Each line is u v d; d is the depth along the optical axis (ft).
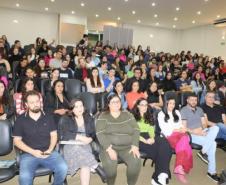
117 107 8.88
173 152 10.38
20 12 42.80
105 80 16.90
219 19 39.50
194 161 12.01
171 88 19.57
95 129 8.77
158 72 23.09
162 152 9.32
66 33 44.55
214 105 13.07
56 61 21.18
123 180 9.70
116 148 8.68
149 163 11.36
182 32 53.93
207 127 12.26
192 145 10.67
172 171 10.77
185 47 53.01
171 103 10.73
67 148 8.27
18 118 7.98
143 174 10.30
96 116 9.65
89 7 35.96
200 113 11.96
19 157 7.76
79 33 45.21
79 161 8.00
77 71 18.81
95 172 9.34
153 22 46.24
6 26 42.45
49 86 13.14
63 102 11.96
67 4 35.01
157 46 53.26
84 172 7.97
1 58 18.58
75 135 8.41
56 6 37.09
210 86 16.35
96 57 25.46
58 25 45.06
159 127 10.58
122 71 24.00
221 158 12.54
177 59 32.81
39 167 7.62
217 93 16.11
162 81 19.83
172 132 10.42
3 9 41.81
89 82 15.39
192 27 49.70
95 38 49.44
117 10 36.73
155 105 14.08
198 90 19.06
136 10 35.83
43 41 28.53
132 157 8.60
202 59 33.55
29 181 7.12
